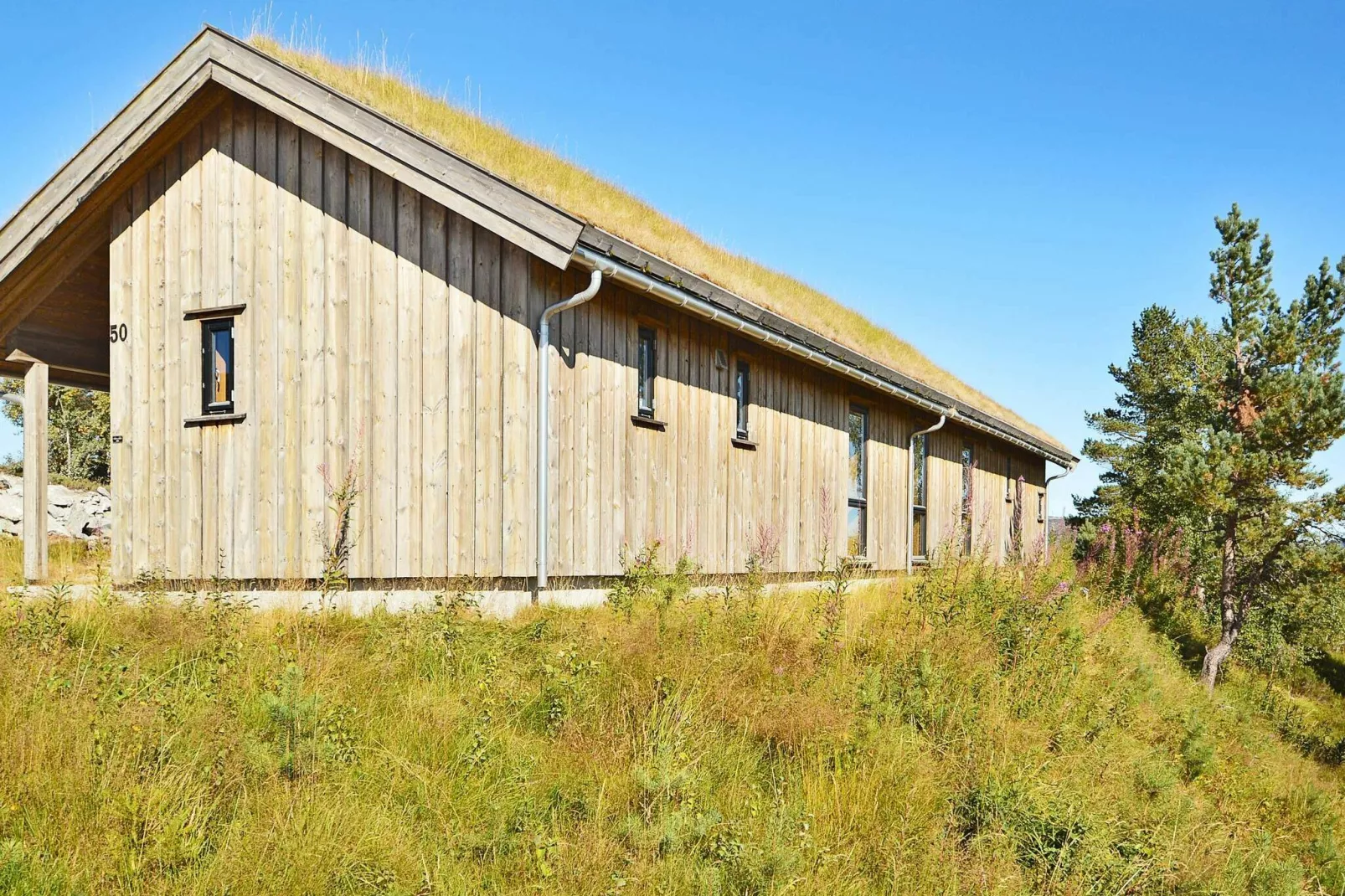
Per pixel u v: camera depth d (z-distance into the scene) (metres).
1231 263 17.62
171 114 9.40
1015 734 6.72
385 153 8.45
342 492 8.32
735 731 5.90
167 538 9.63
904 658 7.41
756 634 7.16
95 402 28.61
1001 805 5.53
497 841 4.43
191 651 6.30
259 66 8.96
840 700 6.50
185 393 9.64
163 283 9.83
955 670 7.39
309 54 10.10
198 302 9.63
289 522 9.05
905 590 9.57
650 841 4.54
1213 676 14.52
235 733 4.88
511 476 8.28
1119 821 6.03
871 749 5.87
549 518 8.30
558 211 7.72
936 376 17.23
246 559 9.22
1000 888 4.79
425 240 8.73
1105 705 8.36
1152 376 32.59
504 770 5.06
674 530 10.07
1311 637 19.41
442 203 8.23
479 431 8.42
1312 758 11.29
